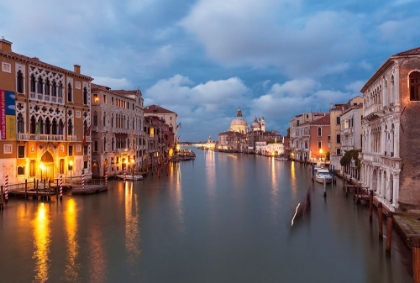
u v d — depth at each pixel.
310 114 86.19
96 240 20.00
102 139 45.53
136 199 32.81
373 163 28.25
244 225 23.70
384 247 18.89
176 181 48.53
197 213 27.28
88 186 36.53
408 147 22.83
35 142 34.41
